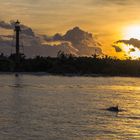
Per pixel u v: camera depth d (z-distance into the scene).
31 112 111.81
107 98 163.50
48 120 96.19
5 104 134.50
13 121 93.88
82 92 196.75
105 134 79.69
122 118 100.31
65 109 120.19
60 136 77.06
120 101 150.12
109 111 114.50
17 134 78.31
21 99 154.25
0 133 78.94
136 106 130.62
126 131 82.94
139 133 81.19
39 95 174.50
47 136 76.88
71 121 94.81
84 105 132.75
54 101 146.88
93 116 103.62
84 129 84.31
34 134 78.44
